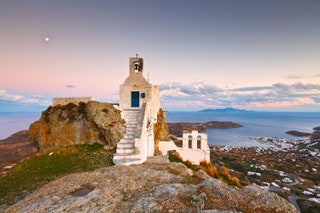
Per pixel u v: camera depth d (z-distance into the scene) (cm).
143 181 864
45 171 1639
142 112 2136
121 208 642
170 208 614
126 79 2948
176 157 2988
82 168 1602
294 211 624
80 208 643
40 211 643
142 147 1733
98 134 2309
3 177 1727
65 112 2511
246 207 624
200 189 717
